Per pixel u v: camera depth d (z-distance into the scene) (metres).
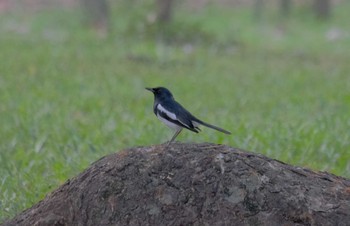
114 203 7.14
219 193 7.00
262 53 30.16
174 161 7.23
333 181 7.32
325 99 19.00
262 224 6.86
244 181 7.03
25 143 14.08
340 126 15.02
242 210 6.92
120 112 16.98
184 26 31.83
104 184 7.24
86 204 7.25
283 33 37.34
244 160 7.20
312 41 35.44
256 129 14.42
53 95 19.30
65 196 7.48
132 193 7.14
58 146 13.31
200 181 7.08
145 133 14.07
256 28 38.62
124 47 29.22
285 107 17.92
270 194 6.97
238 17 42.12
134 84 21.27
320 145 13.16
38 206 7.72
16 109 17.41
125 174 7.25
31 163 12.15
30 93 19.59
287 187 7.04
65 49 28.52
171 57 27.05
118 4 39.16
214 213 6.94
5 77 22.20
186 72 24.08
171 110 7.58
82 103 18.14
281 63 27.25
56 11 41.47
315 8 42.81
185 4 44.66
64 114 16.75
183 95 19.77
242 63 26.72
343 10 45.88
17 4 42.94
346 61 28.75
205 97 19.42
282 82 22.28
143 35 31.33
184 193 7.05
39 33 33.94
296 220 6.87
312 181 7.22
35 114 16.70
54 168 11.77
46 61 25.36
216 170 7.11
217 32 36.91
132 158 7.34
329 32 38.19
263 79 22.86
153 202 7.07
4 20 38.56
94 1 35.69
